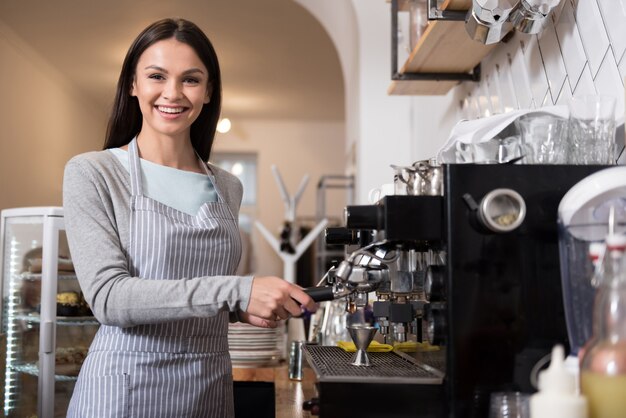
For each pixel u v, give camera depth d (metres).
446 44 1.83
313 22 5.29
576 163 1.11
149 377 1.38
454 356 0.99
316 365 1.18
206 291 1.21
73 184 1.40
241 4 4.95
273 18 5.22
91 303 1.29
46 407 3.20
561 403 0.77
